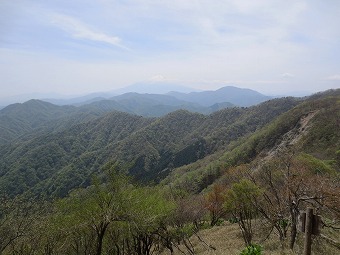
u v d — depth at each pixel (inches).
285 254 451.2
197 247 836.6
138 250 759.7
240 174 778.2
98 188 601.9
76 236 700.0
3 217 638.5
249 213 728.3
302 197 464.1
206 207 1222.9
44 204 692.7
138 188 667.4
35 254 684.1
